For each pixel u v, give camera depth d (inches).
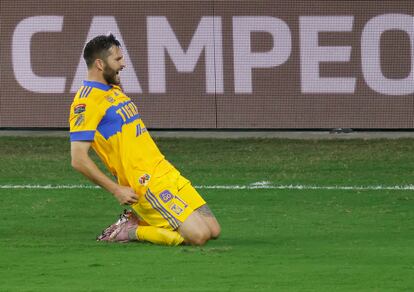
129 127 1233.4
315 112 2262.6
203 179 1815.9
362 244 1241.4
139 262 1110.4
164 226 1229.7
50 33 2276.1
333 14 2241.6
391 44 2240.4
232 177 1835.6
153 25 2260.1
